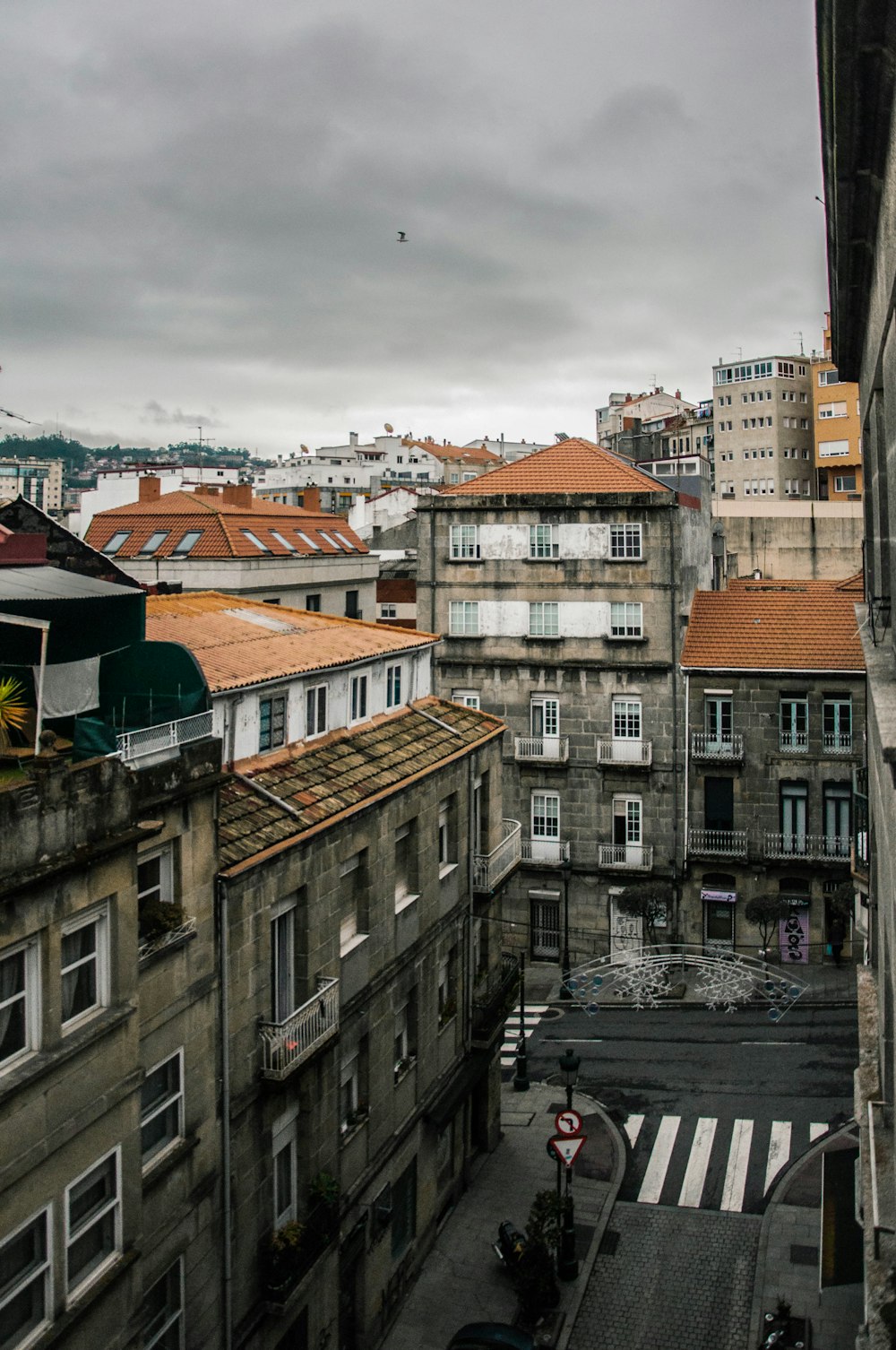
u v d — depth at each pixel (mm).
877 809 16281
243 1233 18109
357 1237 21734
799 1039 36875
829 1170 25188
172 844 16328
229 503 60750
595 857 44438
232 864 17672
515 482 47031
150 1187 15555
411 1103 25266
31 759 15453
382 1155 23391
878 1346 7602
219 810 19078
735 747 42281
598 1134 31469
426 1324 23578
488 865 29531
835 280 14539
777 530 66375
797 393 97500
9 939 12547
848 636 42344
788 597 44656
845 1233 22906
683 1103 32938
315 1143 20062
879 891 15664
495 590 45625
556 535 44781
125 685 18625
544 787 45031
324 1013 19938
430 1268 25500
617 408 128000
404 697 29094
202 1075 16906
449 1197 27719
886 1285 8180
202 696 18312
